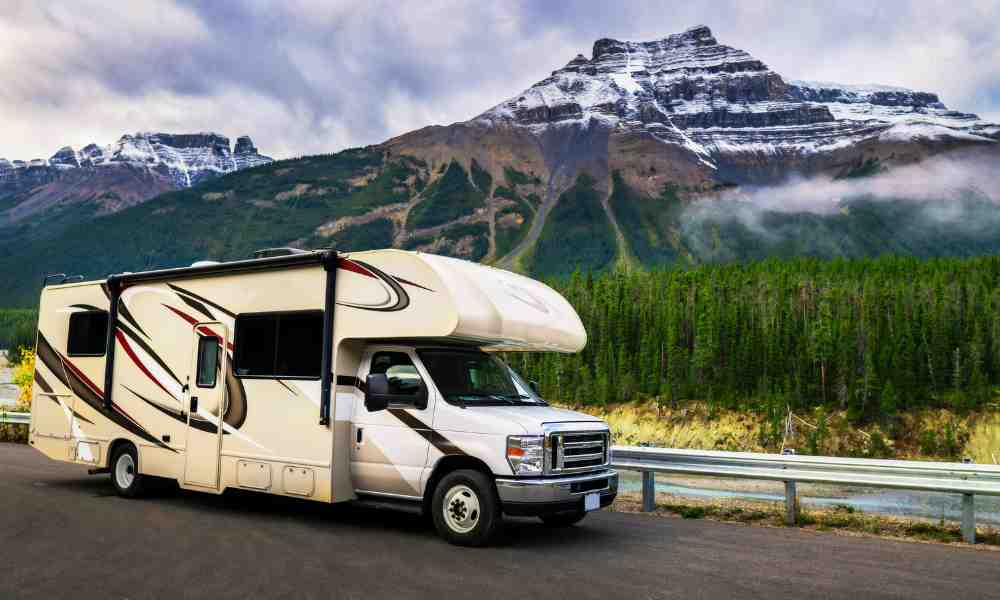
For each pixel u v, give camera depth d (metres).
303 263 10.55
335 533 9.85
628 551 8.91
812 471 10.89
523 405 10.02
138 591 6.95
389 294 9.71
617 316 103.25
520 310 10.23
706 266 136.62
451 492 9.20
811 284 110.50
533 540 9.54
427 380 9.62
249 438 10.85
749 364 86.31
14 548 8.67
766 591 7.11
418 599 6.73
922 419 75.62
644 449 12.28
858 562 8.43
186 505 12.04
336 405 9.98
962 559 8.69
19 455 18.70
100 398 13.07
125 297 12.91
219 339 11.43
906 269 129.75
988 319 89.38
